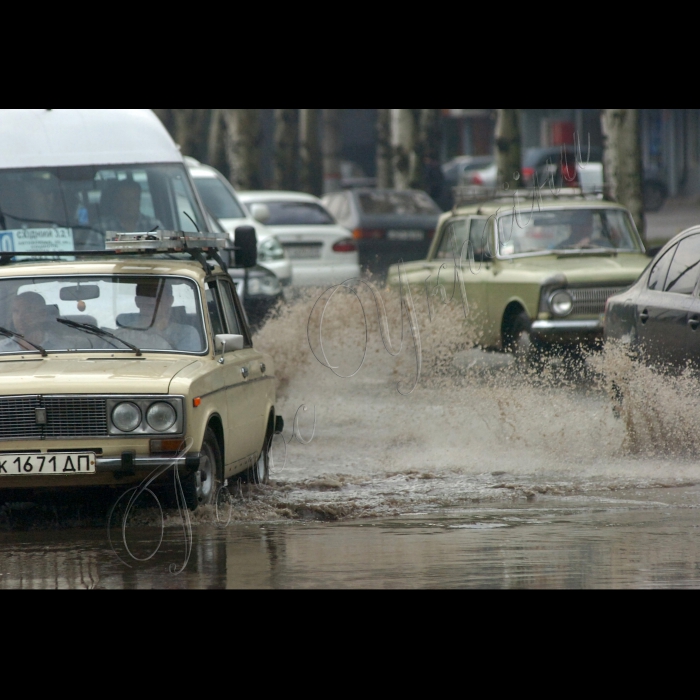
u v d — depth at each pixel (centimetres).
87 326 3173
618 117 8619
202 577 2384
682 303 3981
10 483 2856
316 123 16300
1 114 4975
